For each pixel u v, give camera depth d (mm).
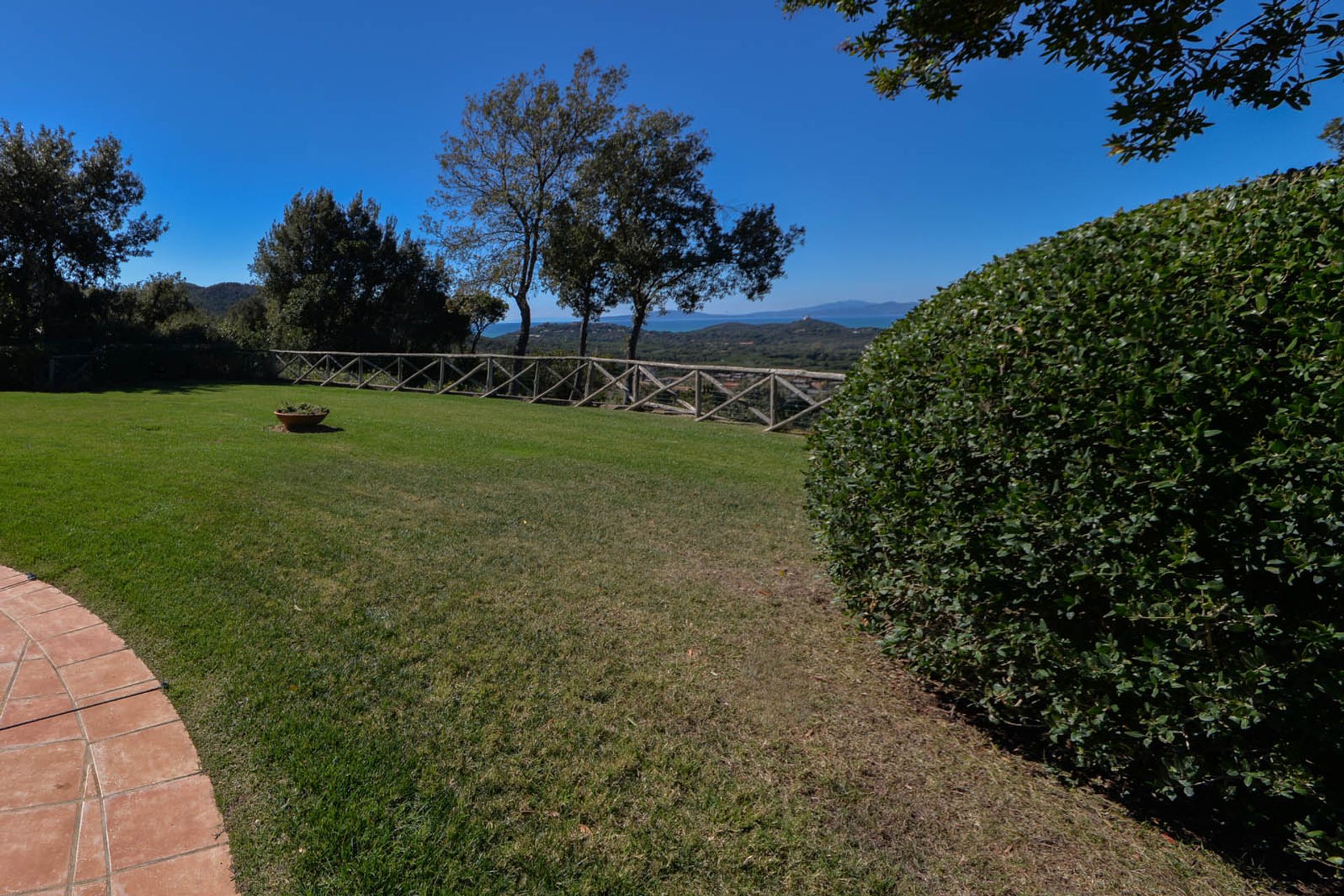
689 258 17438
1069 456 1916
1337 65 2215
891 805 2021
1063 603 1862
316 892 1569
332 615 3031
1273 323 1629
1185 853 1867
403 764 2037
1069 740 2066
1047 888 1727
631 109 16734
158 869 1622
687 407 11258
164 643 2699
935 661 2357
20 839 1693
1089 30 2588
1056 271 2232
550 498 5355
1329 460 1447
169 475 5328
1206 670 1663
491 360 13945
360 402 11984
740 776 2111
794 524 4941
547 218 16984
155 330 16703
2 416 8258
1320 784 1610
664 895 1636
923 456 2309
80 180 14852
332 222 20453
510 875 1661
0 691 2348
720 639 3088
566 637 2988
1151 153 2725
